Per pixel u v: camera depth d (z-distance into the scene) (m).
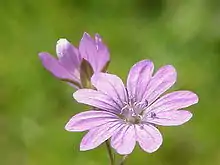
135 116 0.10
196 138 0.16
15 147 0.16
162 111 0.10
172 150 0.16
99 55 0.11
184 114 0.10
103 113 0.10
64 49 0.11
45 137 0.16
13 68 0.17
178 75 0.17
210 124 0.16
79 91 0.10
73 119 0.10
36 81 0.17
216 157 0.16
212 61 0.17
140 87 0.10
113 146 0.09
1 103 0.17
